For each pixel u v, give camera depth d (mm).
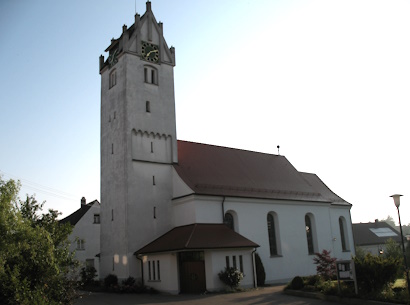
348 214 53219
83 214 60344
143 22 41594
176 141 40812
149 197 37344
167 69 42281
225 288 31500
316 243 46438
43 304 13727
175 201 38188
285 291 27984
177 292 31422
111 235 37281
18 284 13516
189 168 40219
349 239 52000
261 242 40000
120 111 38719
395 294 22297
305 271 43344
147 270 34656
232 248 32656
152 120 39469
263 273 36562
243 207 39469
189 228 34688
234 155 47500
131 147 37344
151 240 36469
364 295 22594
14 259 14469
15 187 14359
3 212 13680
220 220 37094
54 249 16125
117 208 37000
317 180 55906
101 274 37969
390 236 91375
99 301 27141
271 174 48188
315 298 25078
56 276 15562
